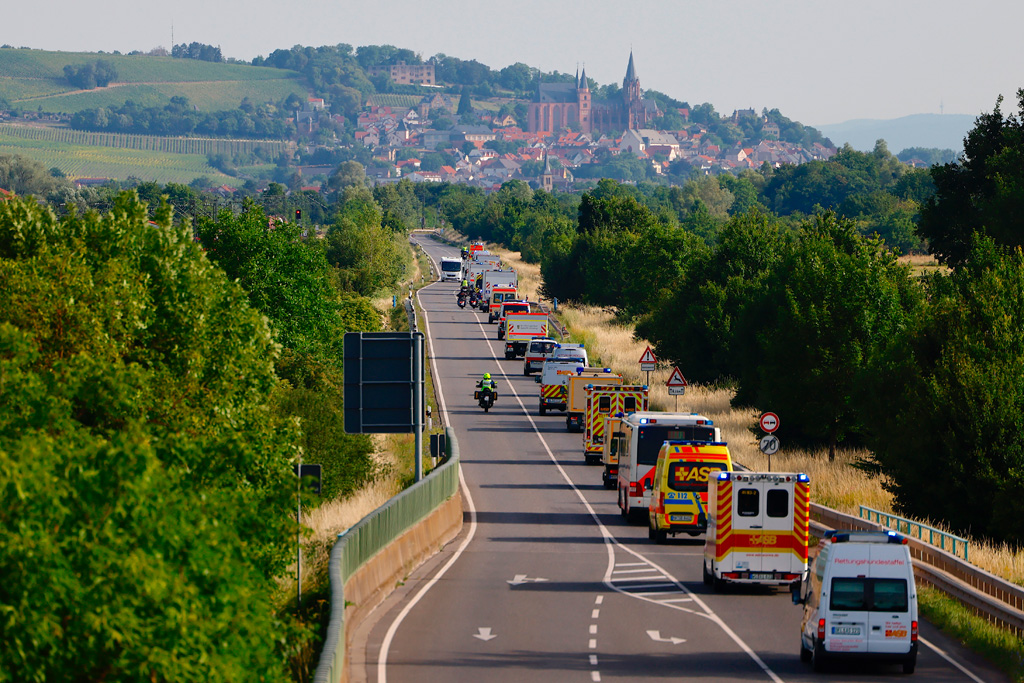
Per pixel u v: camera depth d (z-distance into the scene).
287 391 131.12
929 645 74.38
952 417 115.81
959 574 88.56
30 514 34.47
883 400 134.88
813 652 66.81
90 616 33.84
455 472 132.75
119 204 85.56
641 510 128.38
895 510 125.75
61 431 45.59
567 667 67.06
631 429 131.00
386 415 115.56
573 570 101.69
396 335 115.69
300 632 47.09
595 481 162.25
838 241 194.38
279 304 173.50
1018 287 127.69
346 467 133.38
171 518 37.38
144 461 37.69
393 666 66.62
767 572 90.81
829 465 158.12
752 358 197.12
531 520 132.12
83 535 35.25
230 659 37.62
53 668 34.50
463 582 95.19
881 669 67.75
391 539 94.50
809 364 165.12
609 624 79.75
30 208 82.38
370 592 84.31
